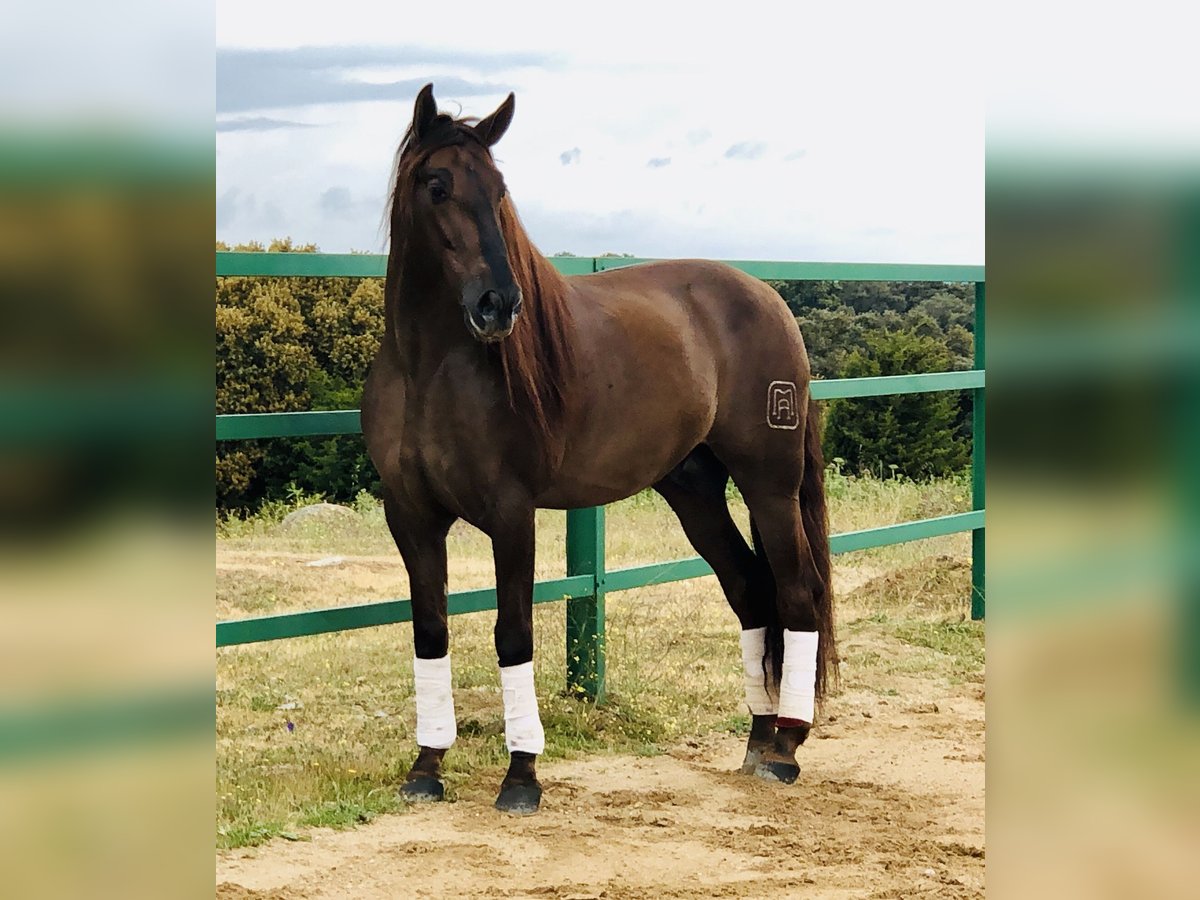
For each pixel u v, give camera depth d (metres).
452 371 3.84
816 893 3.31
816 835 3.84
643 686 5.52
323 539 9.35
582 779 4.39
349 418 4.54
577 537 5.26
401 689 5.52
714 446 4.58
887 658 6.33
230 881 3.30
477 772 4.38
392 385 3.99
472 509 3.95
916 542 9.45
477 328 3.53
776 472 4.53
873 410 12.97
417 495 4.00
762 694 4.62
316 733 4.78
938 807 4.16
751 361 4.54
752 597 4.68
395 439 3.98
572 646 5.32
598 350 4.18
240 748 4.52
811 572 4.57
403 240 3.79
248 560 8.57
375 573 8.38
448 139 3.69
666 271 4.61
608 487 4.31
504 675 4.03
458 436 3.85
